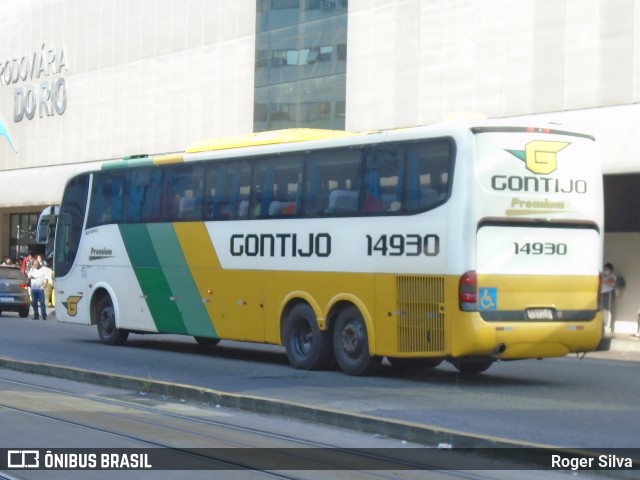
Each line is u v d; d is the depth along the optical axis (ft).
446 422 41.86
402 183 55.98
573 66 92.94
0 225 193.77
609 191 98.53
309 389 53.21
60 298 84.74
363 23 117.19
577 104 92.58
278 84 130.11
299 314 62.54
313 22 124.98
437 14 107.14
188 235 71.15
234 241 67.15
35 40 178.60
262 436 39.88
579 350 55.77
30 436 39.81
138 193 76.38
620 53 89.10
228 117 137.80
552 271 54.75
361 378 58.65
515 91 98.17
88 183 82.33
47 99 175.01
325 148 61.11
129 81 156.15
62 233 85.05
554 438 37.91
